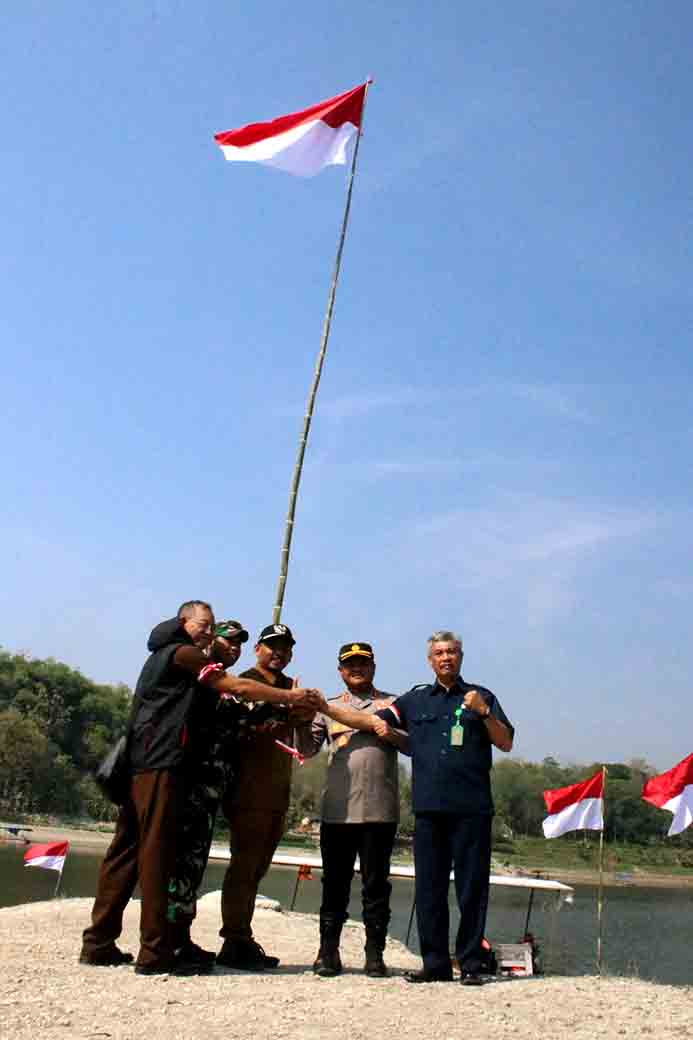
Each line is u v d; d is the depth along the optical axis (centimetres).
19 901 3072
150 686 658
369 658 744
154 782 646
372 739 716
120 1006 539
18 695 9625
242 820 709
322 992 611
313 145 1230
